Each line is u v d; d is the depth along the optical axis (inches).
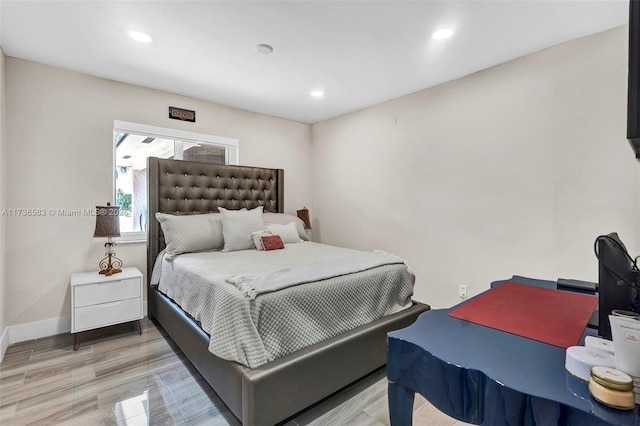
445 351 32.4
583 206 84.6
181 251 106.6
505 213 99.3
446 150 114.6
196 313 76.4
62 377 76.8
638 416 22.6
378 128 139.9
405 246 129.3
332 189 163.5
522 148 95.3
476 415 28.7
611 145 80.1
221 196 140.0
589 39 82.9
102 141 111.3
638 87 29.6
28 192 98.1
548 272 90.9
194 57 96.7
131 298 100.8
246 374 54.7
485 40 85.9
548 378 27.4
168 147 131.5
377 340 77.0
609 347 29.6
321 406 67.5
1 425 60.0
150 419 62.1
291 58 97.1
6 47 90.0
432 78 111.3
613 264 35.5
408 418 35.5
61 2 70.1
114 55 95.2
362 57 96.2
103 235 101.0
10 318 95.3
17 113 96.0
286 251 111.3
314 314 68.1
